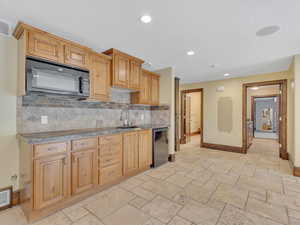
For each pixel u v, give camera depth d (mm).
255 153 4480
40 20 1808
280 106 4098
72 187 1913
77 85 2164
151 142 3254
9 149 1936
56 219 1674
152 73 3668
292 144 3223
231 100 4707
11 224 1608
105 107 3068
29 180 1625
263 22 1847
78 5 1549
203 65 3527
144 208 1873
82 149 2021
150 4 1541
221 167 3291
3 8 1581
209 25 1921
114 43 2436
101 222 1633
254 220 1658
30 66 1753
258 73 4168
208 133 5125
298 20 1798
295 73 2859
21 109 2018
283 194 2188
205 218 1694
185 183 2543
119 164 2543
